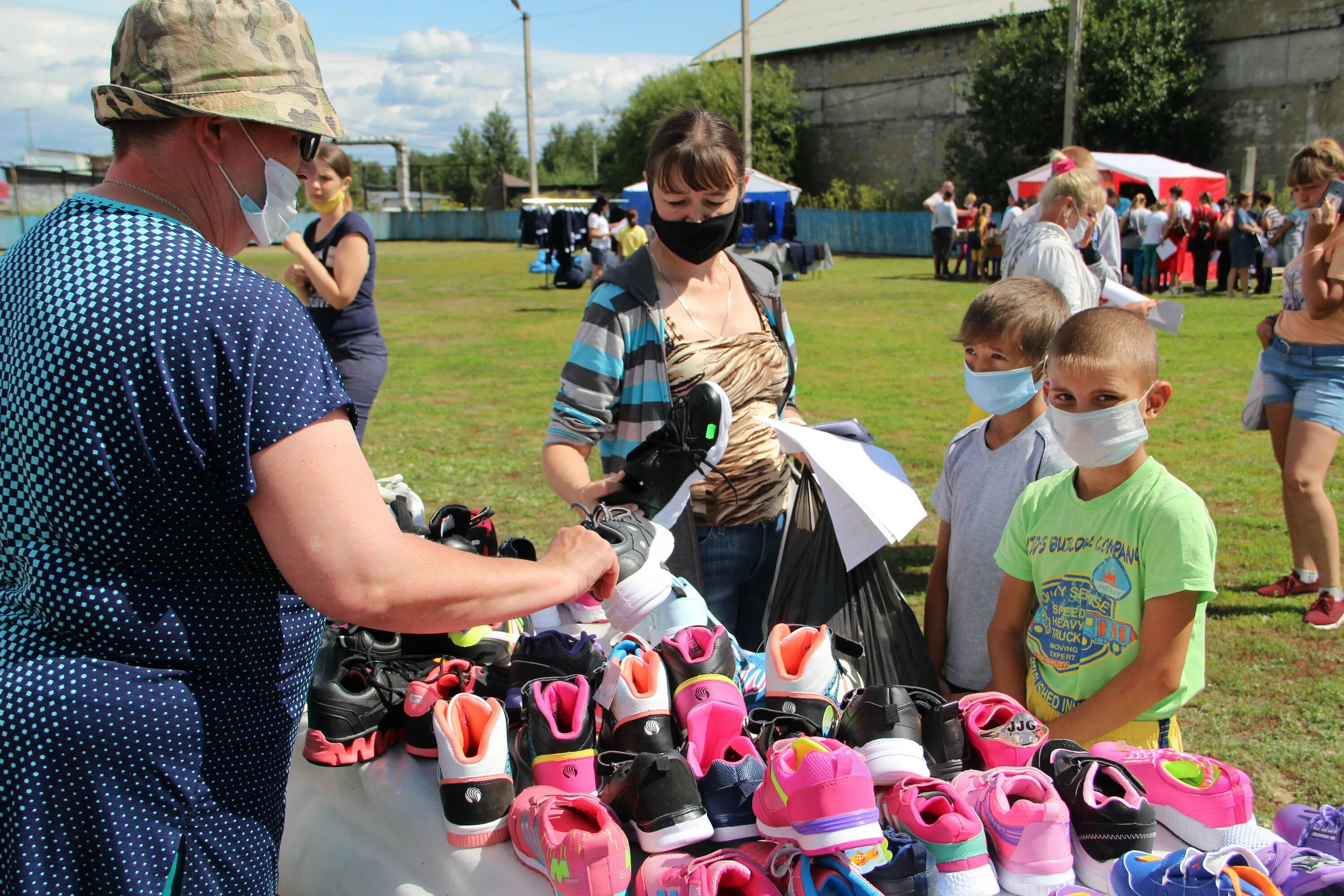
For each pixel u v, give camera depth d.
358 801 2.16
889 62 42.03
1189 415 8.66
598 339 2.55
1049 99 33.34
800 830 1.53
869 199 39.62
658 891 1.61
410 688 2.13
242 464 1.26
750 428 2.66
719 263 2.76
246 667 1.39
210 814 1.37
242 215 1.44
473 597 1.40
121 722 1.29
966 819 1.63
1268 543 5.48
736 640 2.86
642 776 1.71
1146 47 32.12
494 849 1.86
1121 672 2.16
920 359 12.20
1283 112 30.77
